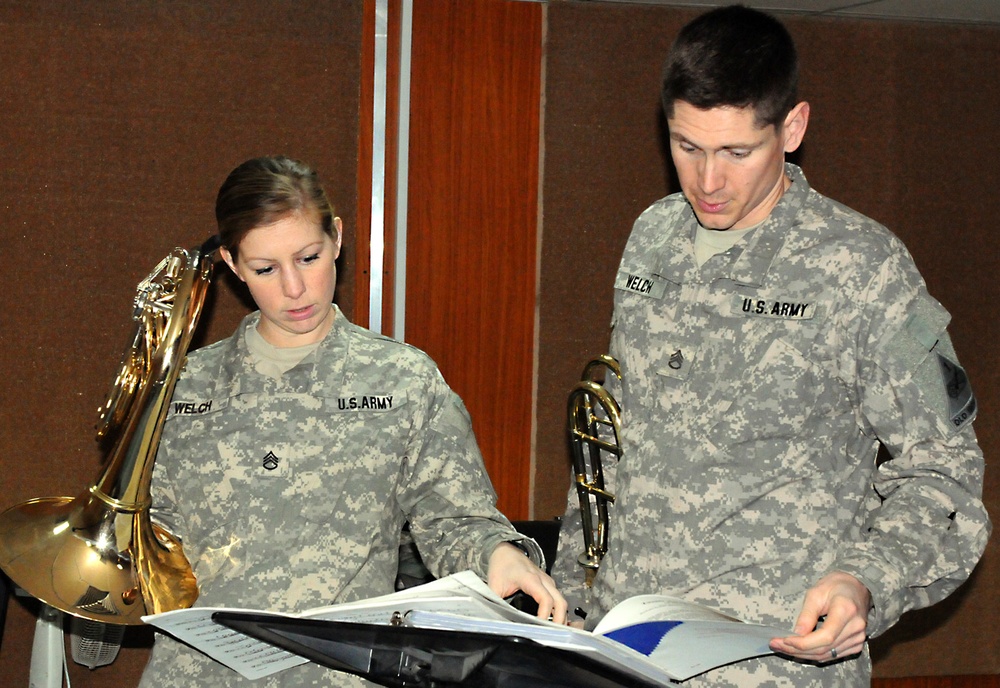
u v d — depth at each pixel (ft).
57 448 10.29
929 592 5.02
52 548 5.71
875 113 11.39
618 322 6.28
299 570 5.93
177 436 6.16
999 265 11.67
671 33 11.02
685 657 4.52
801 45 11.25
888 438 5.31
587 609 6.57
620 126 11.04
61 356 10.24
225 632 4.71
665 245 6.10
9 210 10.05
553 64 10.88
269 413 6.16
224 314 10.46
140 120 10.18
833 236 5.54
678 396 5.76
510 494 11.16
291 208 5.86
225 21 10.25
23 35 9.95
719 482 5.53
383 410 6.17
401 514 6.32
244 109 10.33
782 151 5.54
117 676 10.77
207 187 10.32
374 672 4.55
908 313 5.28
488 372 11.02
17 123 10.00
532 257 11.00
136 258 10.27
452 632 4.10
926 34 11.42
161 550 5.94
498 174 10.87
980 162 11.57
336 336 6.38
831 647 4.45
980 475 5.14
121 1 10.08
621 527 5.93
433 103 10.69
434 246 10.82
